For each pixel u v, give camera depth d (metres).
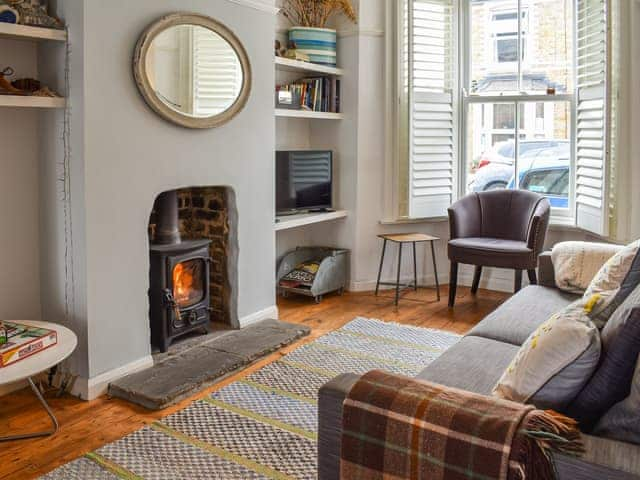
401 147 4.84
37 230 2.99
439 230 5.11
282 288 4.64
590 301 1.80
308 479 2.21
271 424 2.63
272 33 3.79
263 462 2.32
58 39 2.70
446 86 4.91
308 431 2.57
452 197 5.04
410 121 4.81
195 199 3.87
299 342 3.67
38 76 2.87
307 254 4.85
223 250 3.75
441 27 4.83
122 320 3.01
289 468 2.28
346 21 4.70
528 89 4.72
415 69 4.78
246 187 3.70
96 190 2.80
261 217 3.87
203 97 3.27
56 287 2.95
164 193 3.42
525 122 4.76
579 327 1.50
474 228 4.57
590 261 3.05
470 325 4.05
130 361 3.07
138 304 3.09
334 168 4.89
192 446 2.44
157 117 3.07
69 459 2.34
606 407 1.47
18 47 2.80
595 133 4.21
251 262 3.83
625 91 3.90
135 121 2.95
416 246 5.08
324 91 4.68
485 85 4.88
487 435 1.35
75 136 2.75
